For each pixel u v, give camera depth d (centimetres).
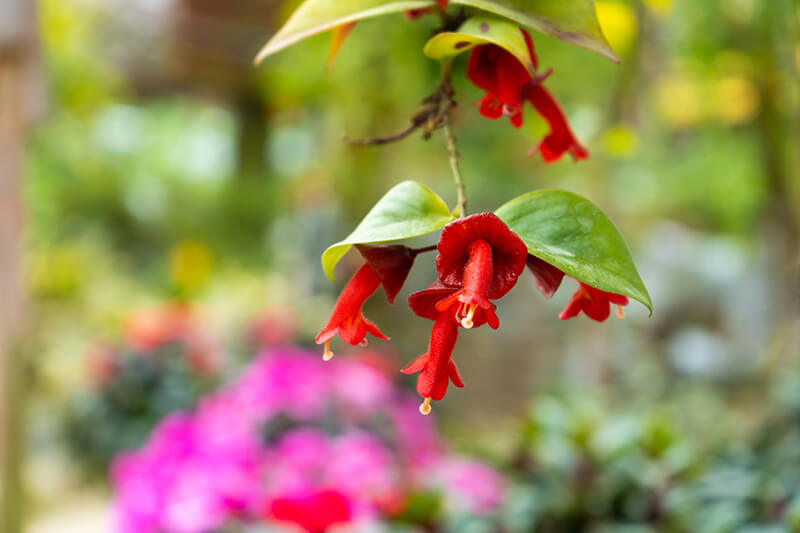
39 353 350
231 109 635
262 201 623
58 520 241
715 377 322
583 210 65
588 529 115
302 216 467
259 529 112
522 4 67
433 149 266
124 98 564
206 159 835
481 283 61
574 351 334
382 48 167
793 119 170
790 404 140
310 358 264
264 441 211
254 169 639
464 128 226
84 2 363
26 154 140
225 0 331
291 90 211
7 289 140
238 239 627
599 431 129
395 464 192
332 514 109
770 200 224
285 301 491
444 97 70
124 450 274
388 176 321
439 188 341
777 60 143
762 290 322
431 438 235
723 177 283
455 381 64
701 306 387
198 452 146
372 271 67
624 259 64
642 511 114
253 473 140
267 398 214
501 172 285
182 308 329
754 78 158
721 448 137
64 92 357
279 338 320
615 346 314
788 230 203
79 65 356
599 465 120
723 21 145
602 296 66
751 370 305
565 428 128
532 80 71
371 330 67
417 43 150
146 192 648
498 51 69
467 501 124
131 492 133
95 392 288
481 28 67
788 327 176
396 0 71
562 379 344
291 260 523
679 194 394
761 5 128
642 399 274
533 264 65
